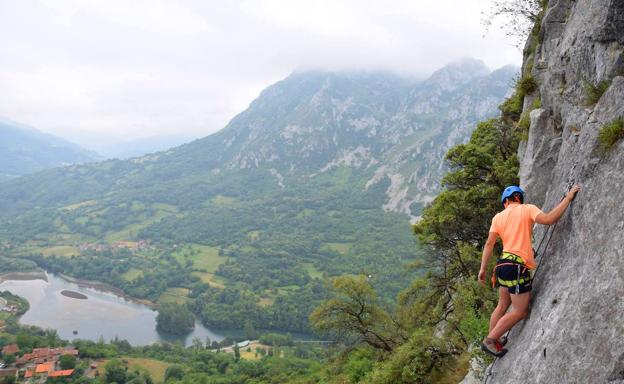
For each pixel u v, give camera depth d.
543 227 6.79
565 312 4.93
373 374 19.98
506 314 6.14
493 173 19.81
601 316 4.32
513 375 5.62
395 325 27.03
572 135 6.93
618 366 3.88
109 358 104.06
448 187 22.67
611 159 5.20
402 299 26.30
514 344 6.11
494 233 6.50
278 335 125.56
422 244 23.03
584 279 4.83
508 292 6.32
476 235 21.23
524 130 12.66
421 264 25.20
